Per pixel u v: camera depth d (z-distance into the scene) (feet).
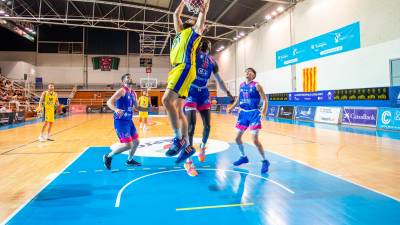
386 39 35.78
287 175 14.19
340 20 43.14
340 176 13.94
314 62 49.32
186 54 7.63
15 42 105.60
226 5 66.54
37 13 86.84
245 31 77.15
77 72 108.99
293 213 9.26
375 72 37.45
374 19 37.42
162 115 78.43
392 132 31.48
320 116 46.32
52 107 27.91
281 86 59.88
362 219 8.73
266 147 22.85
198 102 11.40
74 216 9.08
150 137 29.86
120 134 15.39
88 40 109.81
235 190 11.76
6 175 14.56
